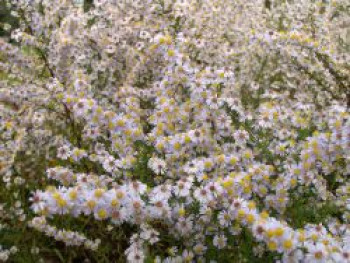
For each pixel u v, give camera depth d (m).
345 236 0.39
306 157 0.45
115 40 0.67
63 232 0.41
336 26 0.91
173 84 0.53
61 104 0.57
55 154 0.55
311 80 0.73
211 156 0.44
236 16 0.88
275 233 0.33
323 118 0.62
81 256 0.45
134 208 0.36
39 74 0.70
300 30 0.73
